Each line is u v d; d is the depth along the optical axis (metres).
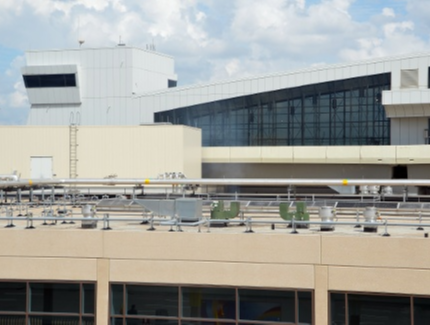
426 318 22.19
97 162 55.62
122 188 47.47
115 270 24.03
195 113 71.94
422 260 22.19
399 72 65.00
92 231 24.19
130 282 23.95
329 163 67.44
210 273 23.48
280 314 23.09
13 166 55.78
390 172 67.69
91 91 71.56
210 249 23.48
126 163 55.59
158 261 23.80
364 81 67.81
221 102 70.94
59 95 71.56
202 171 70.25
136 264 23.92
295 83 68.62
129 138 55.75
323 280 22.80
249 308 23.30
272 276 23.12
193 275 23.59
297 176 69.12
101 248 24.12
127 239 23.98
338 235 23.17
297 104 70.75
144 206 26.22
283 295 23.09
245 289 23.31
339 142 69.69
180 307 23.64
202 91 70.38
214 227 26.47
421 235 24.20
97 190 53.00
